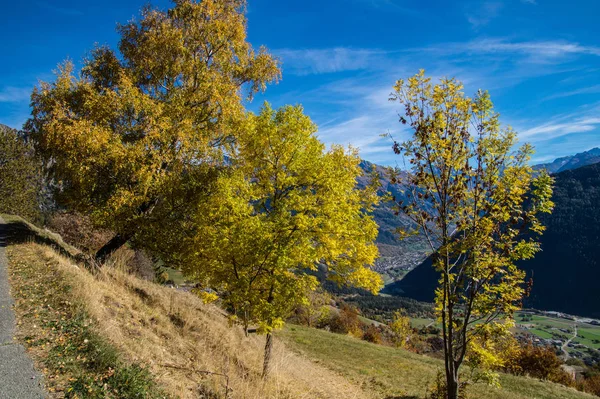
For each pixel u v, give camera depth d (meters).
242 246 8.18
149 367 6.29
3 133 35.22
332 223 8.91
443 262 6.55
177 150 12.48
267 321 8.54
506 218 6.18
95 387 4.72
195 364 7.96
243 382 7.91
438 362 22.27
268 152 9.87
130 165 11.48
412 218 6.62
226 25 14.09
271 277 8.78
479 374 7.03
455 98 6.43
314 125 9.98
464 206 6.62
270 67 15.80
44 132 11.47
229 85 13.84
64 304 7.30
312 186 9.95
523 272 6.24
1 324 6.00
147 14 14.00
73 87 12.48
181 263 11.30
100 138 10.82
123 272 12.73
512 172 6.24
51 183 13.41
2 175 33.91
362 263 10.05
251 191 9.41
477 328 6.59
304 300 8.91
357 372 16.53
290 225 8.61
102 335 6.41
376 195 10.25
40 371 4.80
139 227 12.08
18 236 15.07
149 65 13.70
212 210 8.94
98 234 24.36
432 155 6.41
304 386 10.50
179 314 11.55
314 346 20.88
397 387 14.67
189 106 13.41
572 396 15.77
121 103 11.64
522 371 23.84
